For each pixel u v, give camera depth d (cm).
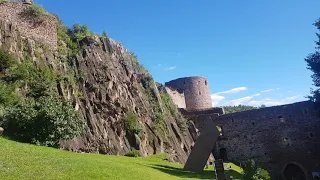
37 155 1644
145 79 5044
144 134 4019
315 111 4944
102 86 3884
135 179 1546
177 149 4575
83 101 3488
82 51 4119
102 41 4600
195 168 2745
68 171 1389
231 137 5519
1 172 1172
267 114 5331
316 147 4866
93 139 3234
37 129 2334
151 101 4828
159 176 1873
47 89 3039
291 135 5075
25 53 3322
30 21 3644
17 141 2177
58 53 3791
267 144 5228
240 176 3300
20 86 2892
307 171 4856
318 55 4034
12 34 3278
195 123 6038
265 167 5153
